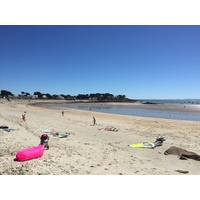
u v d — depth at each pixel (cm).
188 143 2012
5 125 2259
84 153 1419
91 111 6469
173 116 5209
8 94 18625
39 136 1902
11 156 1167
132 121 3734
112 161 1294
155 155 1558
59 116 4272
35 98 18288
